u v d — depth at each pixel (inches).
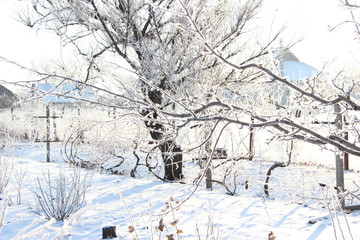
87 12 353.1
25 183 354.3
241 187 385.4
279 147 463.5
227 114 142.3
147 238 200.2
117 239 198.7
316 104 131.3
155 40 355.6
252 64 104.7
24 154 642.2
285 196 319.9
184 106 127.4
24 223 230.2
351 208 258.1
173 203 280.1
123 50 359.9
